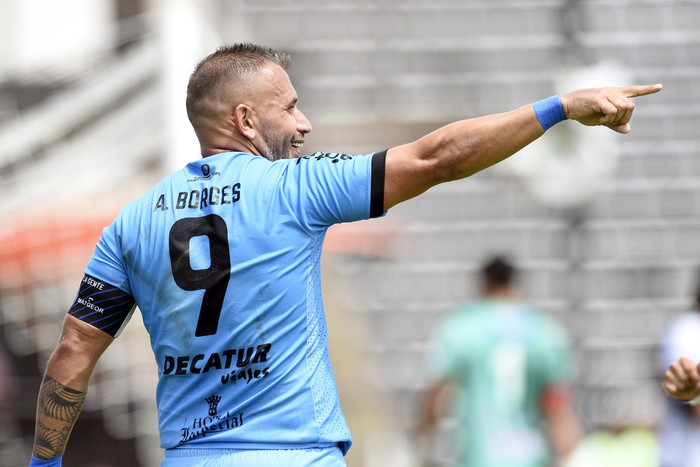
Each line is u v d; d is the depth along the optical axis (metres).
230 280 10.94
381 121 34.78
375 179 10.81
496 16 35.78
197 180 11.38
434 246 33.34
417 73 35.22
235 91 11.51
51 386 11.59
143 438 28.22
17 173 28.58
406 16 35.62
